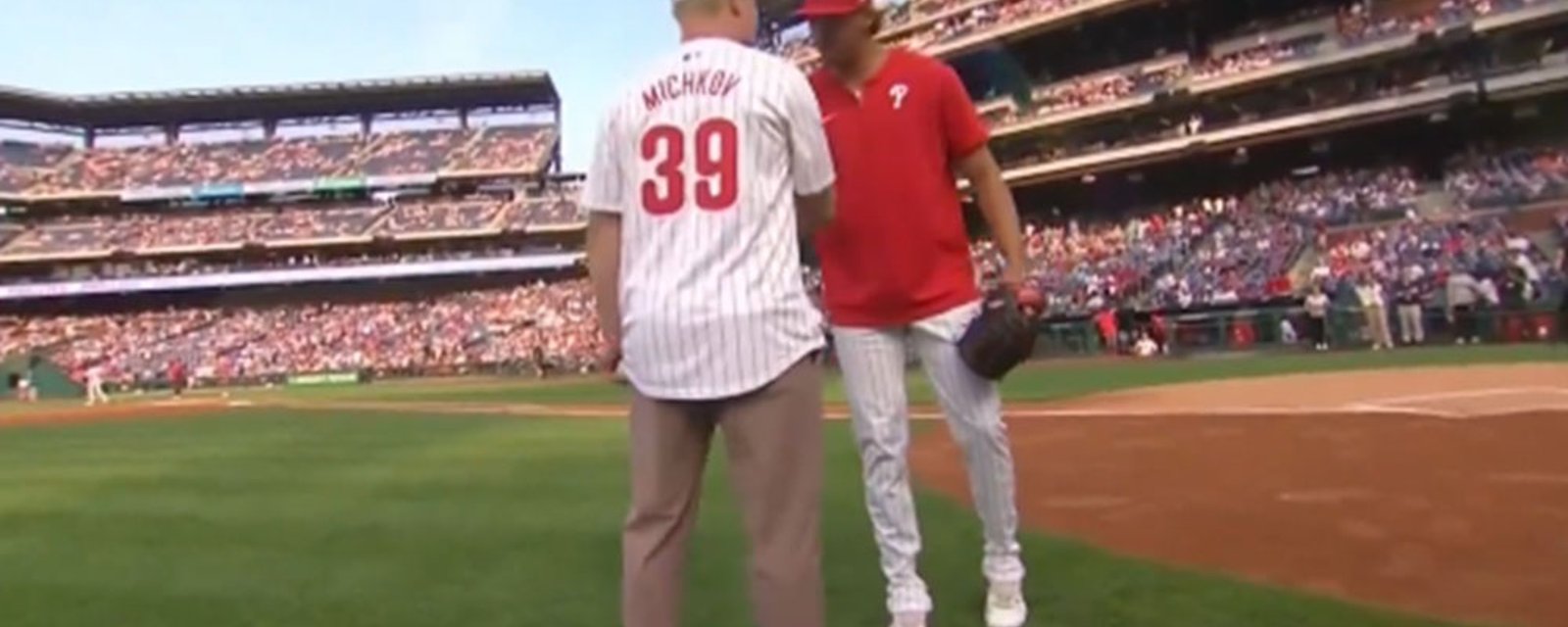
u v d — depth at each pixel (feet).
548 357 146.92
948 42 143.84
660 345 8.78
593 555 17.10
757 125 8.89
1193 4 125.39
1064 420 33.65
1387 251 87.97
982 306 12.94
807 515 8.93
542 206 194.80
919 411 40.32
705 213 8.77
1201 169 129.90
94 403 109.29
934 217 12.75
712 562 16.17
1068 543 16.35
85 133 214.90
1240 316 84.99
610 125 9.32
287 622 13.91
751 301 8.70
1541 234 83.35
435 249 192.75
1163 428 29.96
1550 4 94.27
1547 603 12.36
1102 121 132.36
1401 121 107.86
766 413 8.79
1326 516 17.19
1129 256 110.93
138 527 21.63
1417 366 50.49
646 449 9.05
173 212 202.59
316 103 212.43
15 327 179.11
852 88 12.73
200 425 54.80
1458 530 15.79
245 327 177.78
